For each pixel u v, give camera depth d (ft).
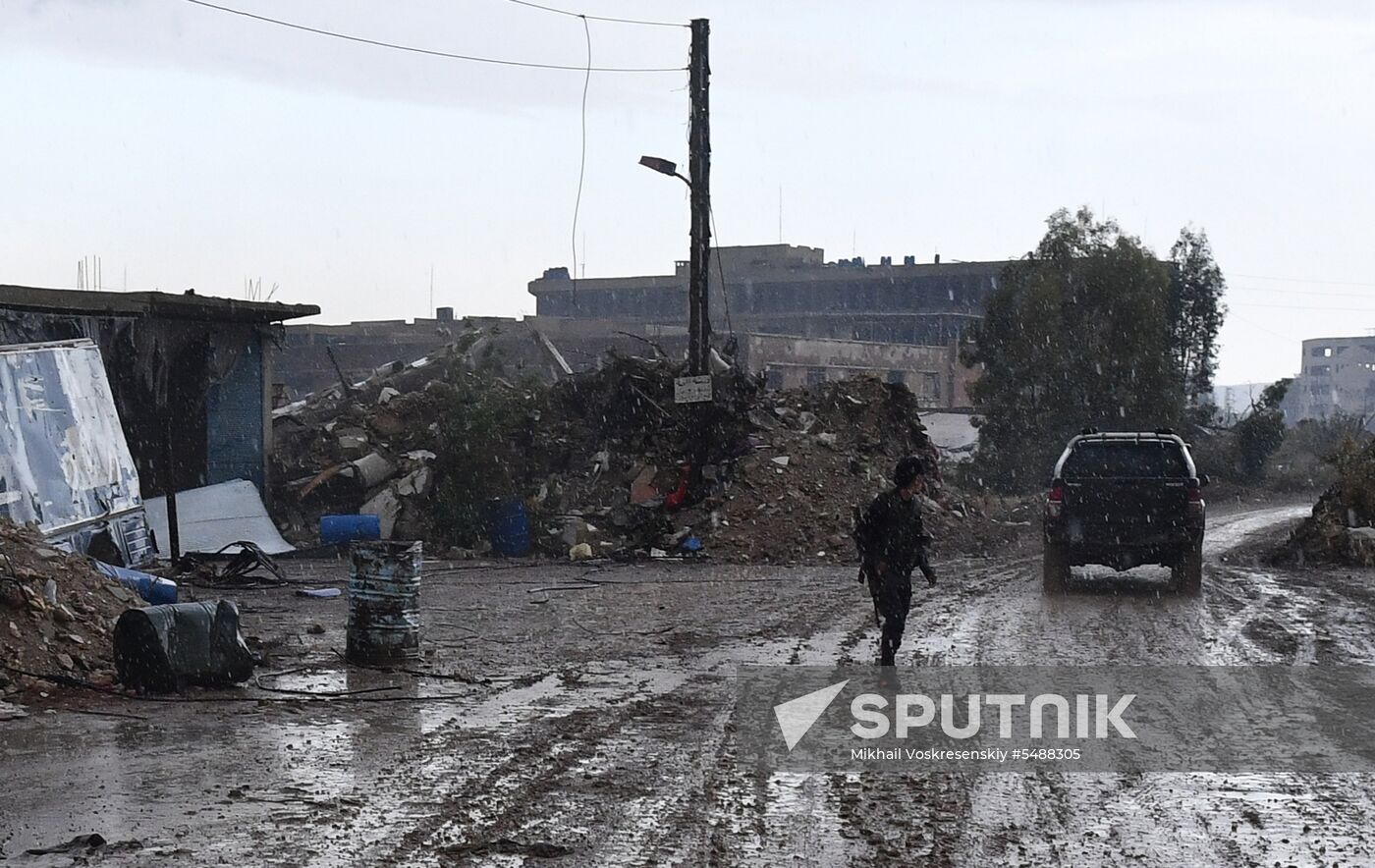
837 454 96.99
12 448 56.59
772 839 21.43
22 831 21.63
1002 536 98.84
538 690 35.65
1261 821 22.65
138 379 81.00
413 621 40.68
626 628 48.83
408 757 27.40
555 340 241.96
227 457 89.04
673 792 24.47
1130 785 25.18
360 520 81.82
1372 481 83.20
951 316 319.06
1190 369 234.38
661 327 253.85
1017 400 185.37
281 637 45.42
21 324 71.15
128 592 42.65
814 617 52.39
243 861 20.01
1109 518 60.08
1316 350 558.97
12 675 34.27
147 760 27.04
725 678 37.63
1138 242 189.26
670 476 91.86
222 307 85.46
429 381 114.21
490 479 86.79
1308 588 63.26
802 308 359.05
